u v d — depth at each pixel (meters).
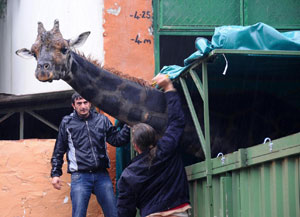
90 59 6.18
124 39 8.23
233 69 6.09
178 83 6.63
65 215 7.35
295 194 4.12
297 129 7.46
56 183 6.56
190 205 5.42
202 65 5.62
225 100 7.12
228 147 6.92
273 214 4.37
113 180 7.71
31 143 7.47
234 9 8.52
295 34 5.68
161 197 4.91
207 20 8.48
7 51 8.68
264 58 5.67
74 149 6.57
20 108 8.92
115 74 6.21
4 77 8.67
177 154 5.22
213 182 5.33
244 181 4.77
